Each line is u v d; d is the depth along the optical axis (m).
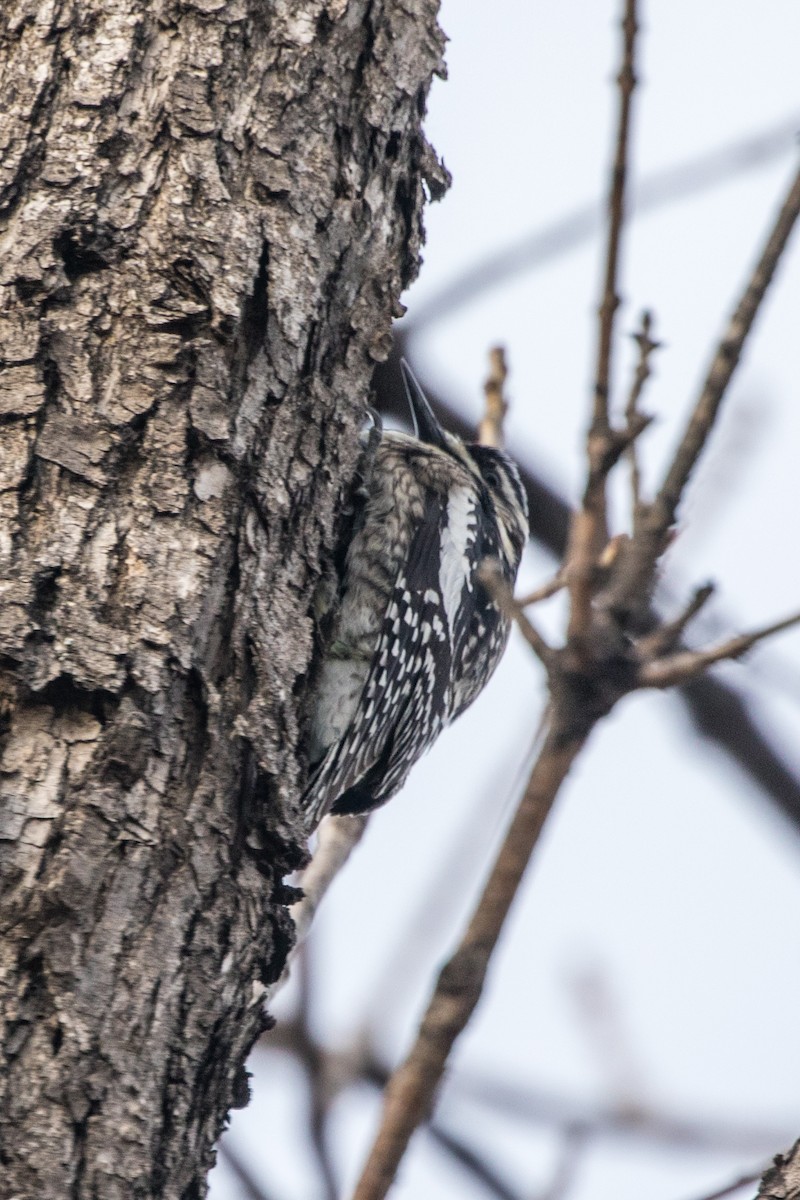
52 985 5.32
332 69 6.71
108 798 5.57
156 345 6.07
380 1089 7.09
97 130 6.21
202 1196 5.62
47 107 6.21
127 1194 5.29
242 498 6.18
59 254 6.07
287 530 6.38
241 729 5.94
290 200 6.48
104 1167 5.25
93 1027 5.34
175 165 6.29
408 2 7.04
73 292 6.06
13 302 5.99
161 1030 5.49
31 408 5.87
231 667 6.02
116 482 5.91
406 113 6.99
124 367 6.03
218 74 6.42
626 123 4.68
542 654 4.19
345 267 6.69
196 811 5.76
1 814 5.46
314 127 6.61
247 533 6.16
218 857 5.79
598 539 4.54
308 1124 6.48
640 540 4.43
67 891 5.40
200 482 6.03
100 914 5.46
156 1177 5.41
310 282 6.48
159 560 5.87
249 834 5.98
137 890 5.55
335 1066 7.02
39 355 5.94
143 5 6.40
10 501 5.77
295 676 6.24
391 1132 3.81
